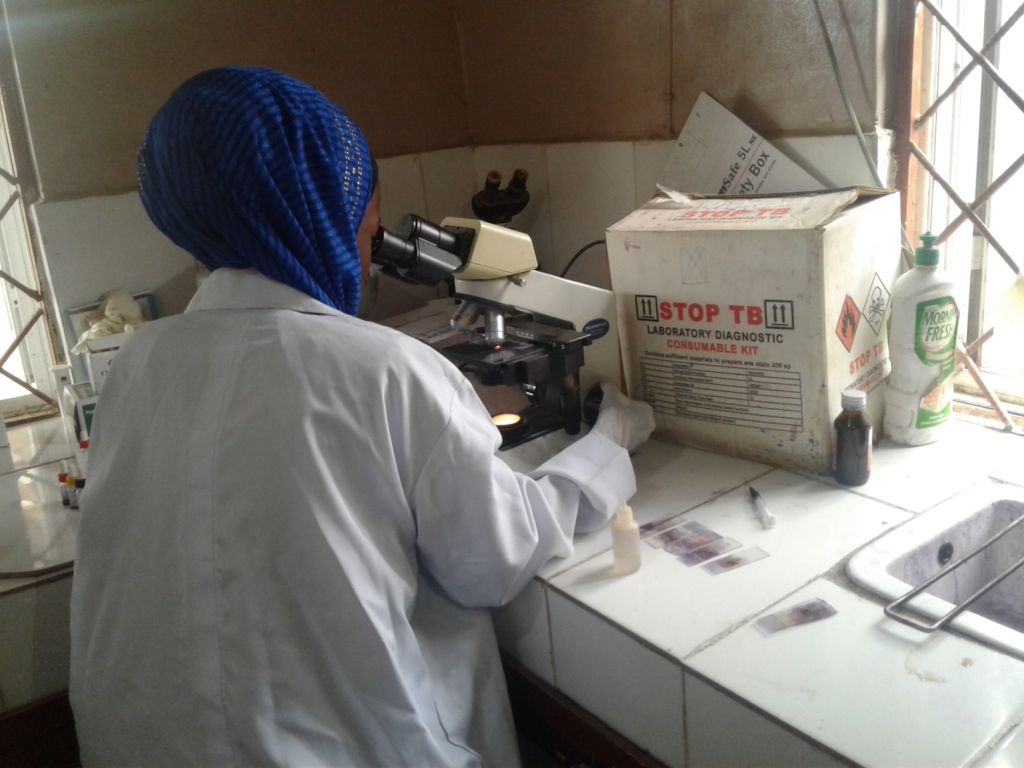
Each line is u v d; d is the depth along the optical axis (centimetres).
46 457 150
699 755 83
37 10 146
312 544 76
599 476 108
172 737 77
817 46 128
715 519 109
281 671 76
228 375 79
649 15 151
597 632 91
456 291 135
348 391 79
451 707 90
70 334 159
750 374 121
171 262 166
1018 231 126
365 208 91
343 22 176
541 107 179
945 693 75
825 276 109
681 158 148
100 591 84
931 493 110
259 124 77
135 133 159
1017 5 119
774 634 85
